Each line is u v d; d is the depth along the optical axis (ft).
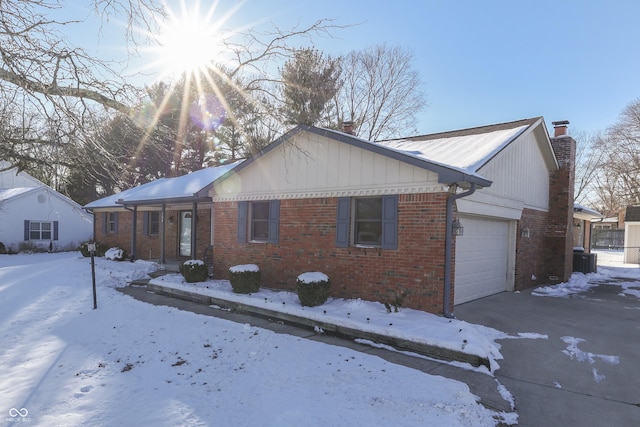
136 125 20.49
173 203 48.14
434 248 24.29
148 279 41.86
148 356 19.06
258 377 16.11
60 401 14.33
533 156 39.78
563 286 40.55
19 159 17.44
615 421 13.15
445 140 37.73
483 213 29.50
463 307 28.60
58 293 33.96
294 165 32.09
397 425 12.26
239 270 30.94
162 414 13.07
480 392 15.17
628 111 110.01
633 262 72.54
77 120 16.74
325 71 34.50
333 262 29.30
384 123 99.45
